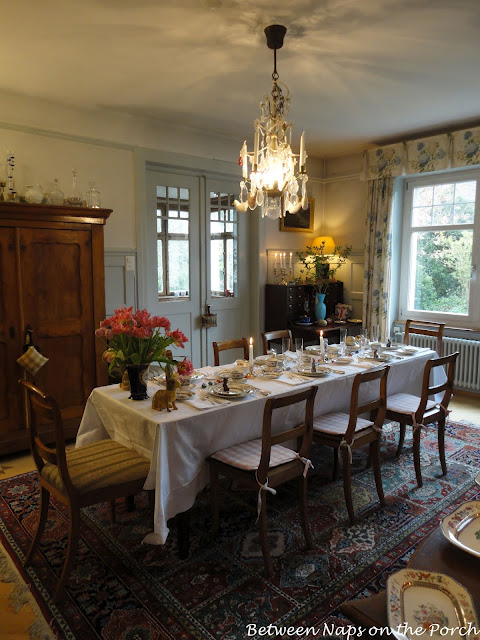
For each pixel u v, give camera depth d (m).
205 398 2.41
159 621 1.80
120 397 2.46
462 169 4.75
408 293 5.41
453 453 3.43
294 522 2.51
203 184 4.92
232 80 3.25
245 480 2.14
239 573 2.08
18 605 1.90
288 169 2.79
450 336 4.99
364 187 5.48
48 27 2.48
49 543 2.32
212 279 5.10
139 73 3.12
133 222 4.23
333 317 5.62
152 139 4.28
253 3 2.24
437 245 5.13
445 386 3.01
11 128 3.51
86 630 1.76
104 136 3.98
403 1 2.23
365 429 2.64
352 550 2.25
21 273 3.18
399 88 3.42
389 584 1.07
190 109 3.91
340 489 2.89
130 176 4.18
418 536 2.37
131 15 2.36
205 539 2.36
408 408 3.03
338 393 2.92
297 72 3.11
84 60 2.91
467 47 2.74
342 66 3.01
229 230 5.21
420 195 5.22
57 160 3.75
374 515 2.58
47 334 3.33
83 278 3.45
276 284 5.37
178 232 4.76
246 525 2.49
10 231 3.13
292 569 2.11
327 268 5.44
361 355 3.44
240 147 4.98
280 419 2.61
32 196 3.31
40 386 3.33
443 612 1.01
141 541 2.34
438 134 4.69
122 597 1.93
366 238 5.31
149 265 4.56
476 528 1.30
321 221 5.95
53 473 2.06
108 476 2.02
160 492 2.00
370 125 4.42
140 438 2.21
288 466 2.21
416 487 2.90
